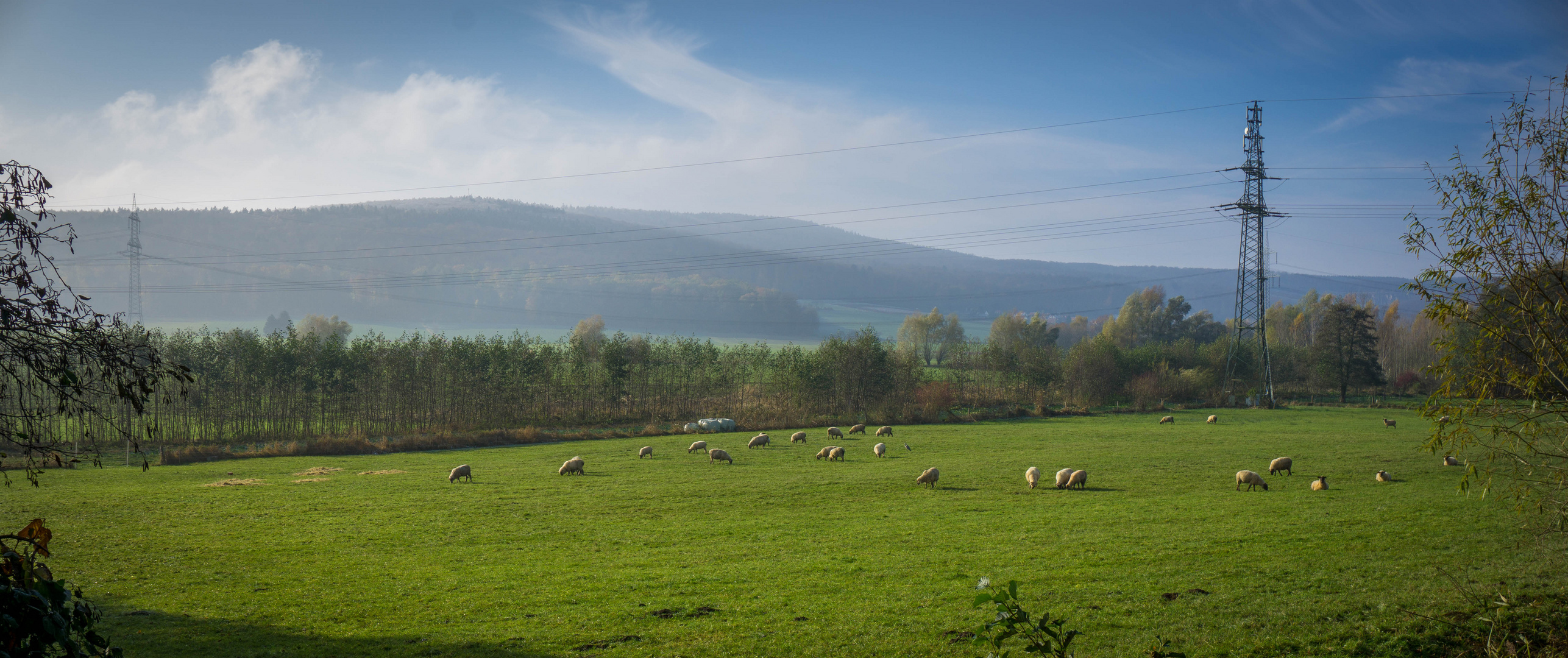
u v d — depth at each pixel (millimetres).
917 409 91250
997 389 109000
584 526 31500
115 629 18312
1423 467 45594
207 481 44812
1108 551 24516
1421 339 131375
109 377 8773
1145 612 17688
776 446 64125
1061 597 19266
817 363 92062
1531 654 13883
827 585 21703
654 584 22266
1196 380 112125
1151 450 57719
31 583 7660
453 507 36000
